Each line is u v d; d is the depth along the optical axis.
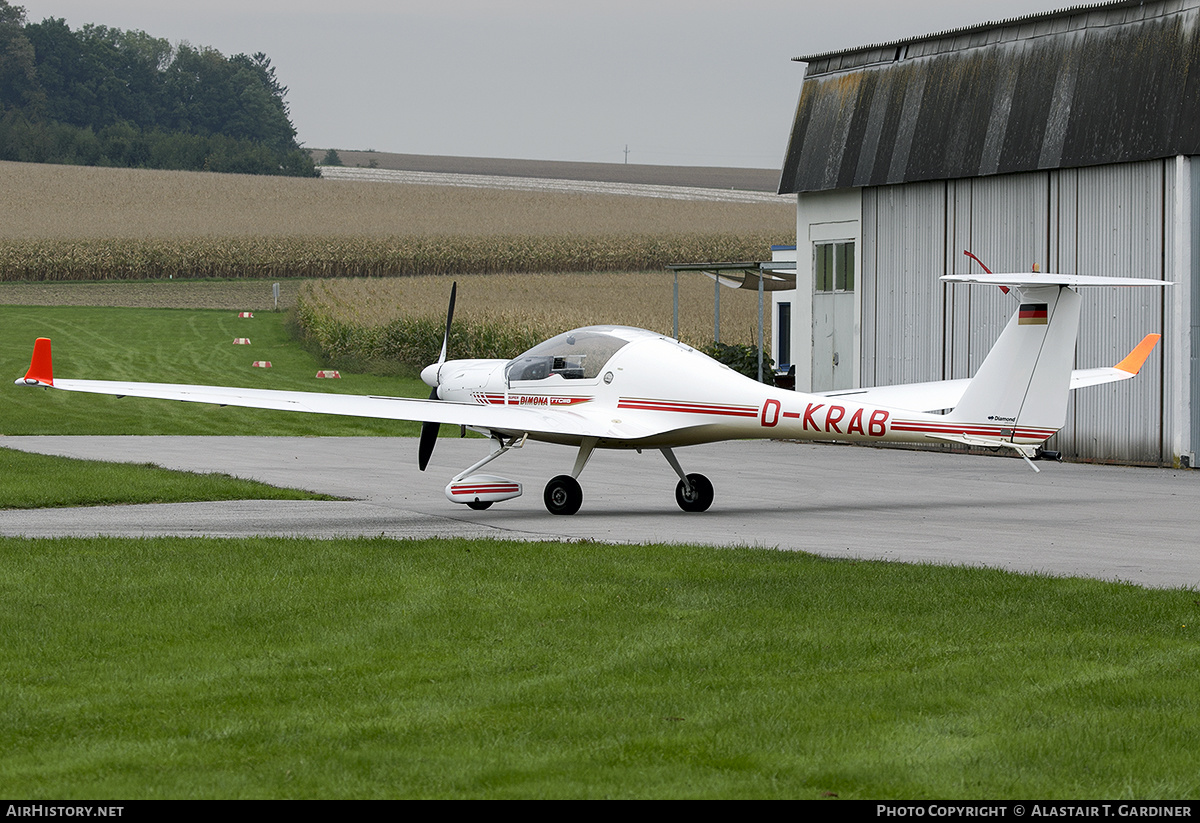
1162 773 13.70
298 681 17.03
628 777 13.61
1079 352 56.09
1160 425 52.53
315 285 176.50
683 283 189.00
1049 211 56.91
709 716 15.56
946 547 29.42
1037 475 48.97
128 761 14.02
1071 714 15.63
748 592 22.58
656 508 38.00
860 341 66.88
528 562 25.69
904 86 63.97
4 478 41.16
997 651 18.59
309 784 13.38
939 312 62.25
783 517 35.62
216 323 138.12
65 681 16.98
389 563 25.41
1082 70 55.47
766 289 83.31
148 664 17.78
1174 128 51.34
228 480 42.47
